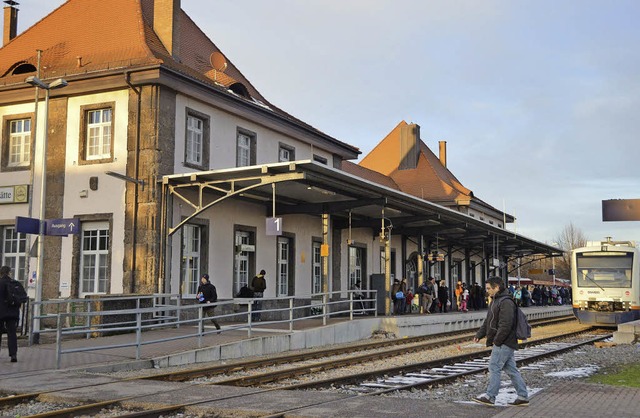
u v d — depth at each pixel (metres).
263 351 17.50
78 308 19.27
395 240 38.31
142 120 22.06
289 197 24.75
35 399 9.76
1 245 24.14
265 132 27.55
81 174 22.88
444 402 9.12
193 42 28.03
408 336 25.69
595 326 31.52
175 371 13.23
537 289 52.78
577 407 8.79
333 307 30.77
